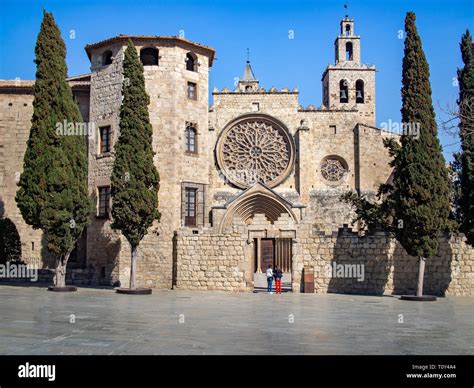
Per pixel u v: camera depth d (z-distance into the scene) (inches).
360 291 1309.1
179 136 1593.3
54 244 1275.8
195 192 1628.9
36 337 577.3
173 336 596.7
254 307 950.4
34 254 1679.4
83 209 1325.0
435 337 621.0
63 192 1289.4
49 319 732.7
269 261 2181.3
